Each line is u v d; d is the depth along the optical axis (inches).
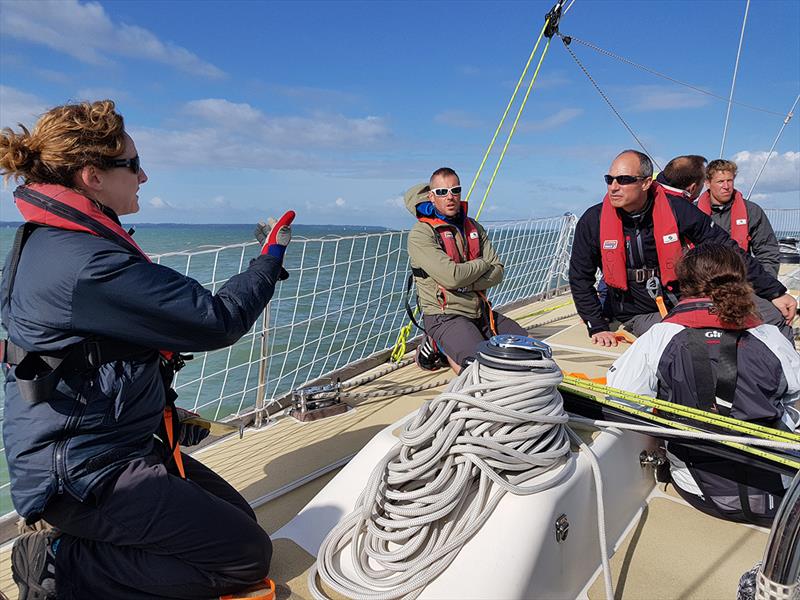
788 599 48.8
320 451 112.9
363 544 68.6
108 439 59.1
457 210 154.3
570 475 68.5
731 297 77.1
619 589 69.2
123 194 63.9
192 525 60.8
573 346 181.8
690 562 73.8
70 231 58.2
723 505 80.7
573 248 163.3
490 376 69.7
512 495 64.9
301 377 279.1
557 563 64.9
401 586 61.6
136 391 60.4
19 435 56.9
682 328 81.0
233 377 281.6
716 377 77.3
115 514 58.5
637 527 81.1
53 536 63.0
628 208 148.7
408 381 157.6
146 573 61.6
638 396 80.0
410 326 171.3
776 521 49.1
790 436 69.3
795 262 238.2
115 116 61.4
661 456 88.2
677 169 176.6
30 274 56.7
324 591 67.1
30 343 56.3
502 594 59.4
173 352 68.2
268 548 67.8
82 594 61.5
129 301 56.7
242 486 100.0
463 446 65.5
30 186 59.9
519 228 262.2
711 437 71.2
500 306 243.9
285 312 400.5
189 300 59.8
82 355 56.8
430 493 64.9
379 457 77.3
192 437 77.7
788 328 141.6
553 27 183.3
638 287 158.9
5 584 76.2
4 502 184.2
